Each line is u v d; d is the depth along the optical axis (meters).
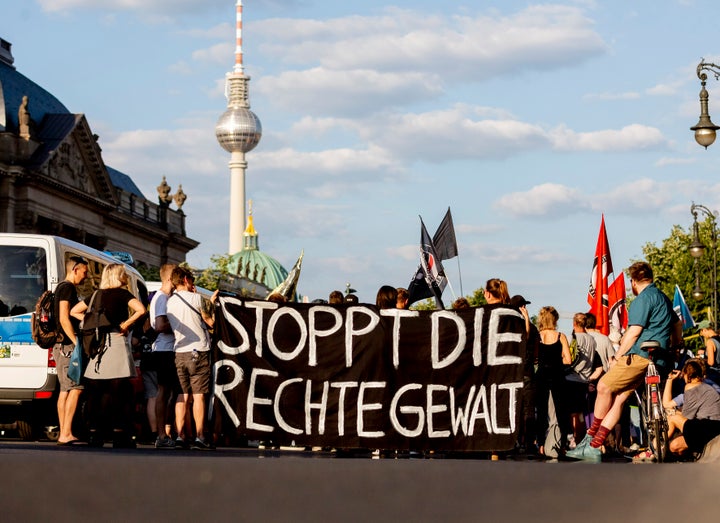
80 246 23.00
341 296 19.22
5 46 91.75
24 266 21.56
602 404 15.52
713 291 49.50
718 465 11.23
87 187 95.56
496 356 16.61
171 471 9.34
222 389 17.08
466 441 16.59
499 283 16.92
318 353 16.94
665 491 8.45
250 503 7.31
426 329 16.73
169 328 17.91
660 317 15.26
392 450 17.17
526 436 18.64
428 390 16.69
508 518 6.80
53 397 21.38
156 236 113.69
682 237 79.88
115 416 17.78
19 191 84.94
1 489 7.80
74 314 17.66
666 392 18.39
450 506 7.36
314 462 11.44
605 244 28.30
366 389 16.80
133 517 6.62
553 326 18.97
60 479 8.50
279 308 17.06
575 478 9.38
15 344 21.28
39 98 93.19
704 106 32.12
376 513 6.95
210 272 99.56
